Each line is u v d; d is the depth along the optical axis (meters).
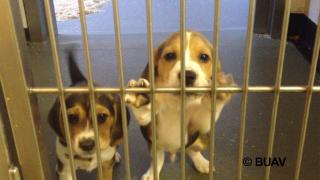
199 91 0.76
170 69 0.93
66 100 0.99
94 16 2.46
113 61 1.89
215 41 0.69
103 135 1.00
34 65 1.88
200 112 1.03
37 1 2.05
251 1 0.66
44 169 0.85
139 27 2.29
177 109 1.01
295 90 0.75
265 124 1.44
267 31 2.14
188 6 2.55
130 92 0.76
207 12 2.46
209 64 0.94
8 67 0.72
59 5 2.62
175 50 0.94
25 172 0.83
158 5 2.61
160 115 1.03
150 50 0.70
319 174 1.22
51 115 1.03
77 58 1.92
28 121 0.77
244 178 1.20
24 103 0.75
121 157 1.29
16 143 0.79
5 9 0.67
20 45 0.72
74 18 2.43
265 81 1.73
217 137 1.38
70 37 2.17
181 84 0.74
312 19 1.93
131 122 1.43
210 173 0.82
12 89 0.74
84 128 0.99
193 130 1.07
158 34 2.16
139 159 1.29
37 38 2.10
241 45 2.03
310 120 1.46
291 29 2.07
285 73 1.79
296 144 1.35
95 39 2.13
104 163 1.08
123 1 2.68
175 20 2.37
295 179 0.84
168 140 1.08
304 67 1.84
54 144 1.27
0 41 0.69
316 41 0.70
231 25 2.28
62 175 1.09
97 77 1.76
